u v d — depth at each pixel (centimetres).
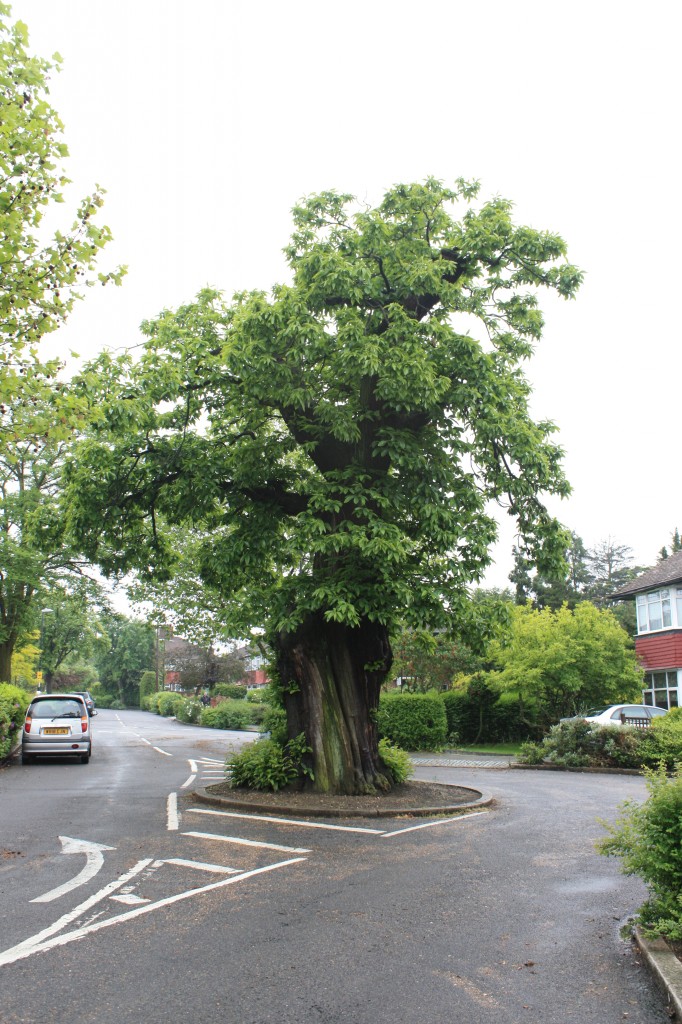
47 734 2006
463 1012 435
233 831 993
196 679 5494
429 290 1242
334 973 492
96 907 636
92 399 1191
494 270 1362
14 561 2891
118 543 1399
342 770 1284
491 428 1240
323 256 1219
